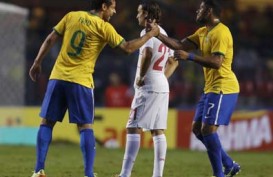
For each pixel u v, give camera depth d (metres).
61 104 31.00
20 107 64.81
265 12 88.69
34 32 84.00
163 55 32.75
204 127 32.50
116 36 30.39
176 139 60.81
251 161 47.47
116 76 76.56
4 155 48.75
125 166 32.66
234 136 60.22
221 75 32.22
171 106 76.69
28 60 79.31
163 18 82.31
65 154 50.47
